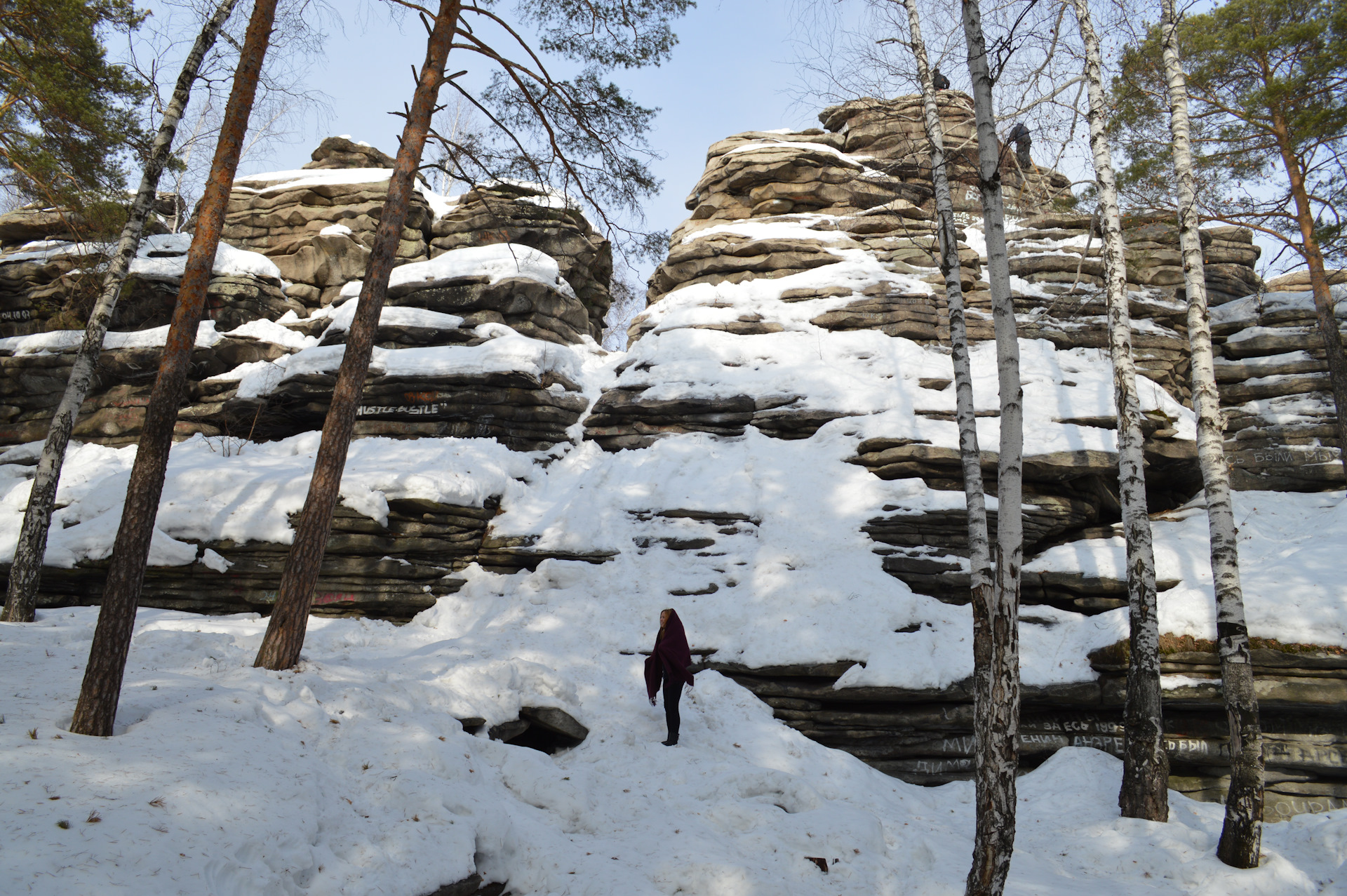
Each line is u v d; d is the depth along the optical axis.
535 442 15.88
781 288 16.91
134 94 13.77
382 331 16.86
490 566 13.66
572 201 12.77
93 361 11.76
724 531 13.02
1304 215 14.29
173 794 4.79
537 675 9.63
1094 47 10.29
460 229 20.59
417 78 10.43
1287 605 9.95
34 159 12.45
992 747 5.86
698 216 20.03
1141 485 9.42
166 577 12.93
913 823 8.45
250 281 19.55
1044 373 14.62
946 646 10.74
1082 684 10.14
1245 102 14.12
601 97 11.56
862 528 12.45
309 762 6.12
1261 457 15.38
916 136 18.64
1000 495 6.23
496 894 5.91
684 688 10.47
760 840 6.93
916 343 15.62
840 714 10.41
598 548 13.13
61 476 16.36
